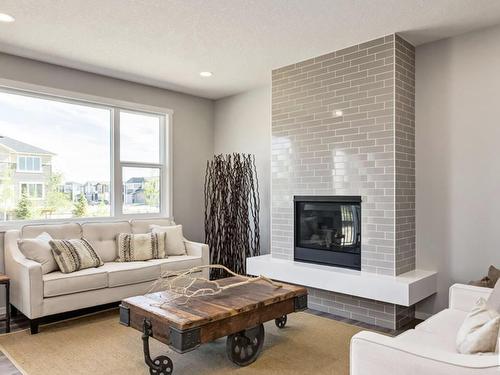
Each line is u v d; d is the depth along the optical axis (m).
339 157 3.93
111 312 3.98
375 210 3.65
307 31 3.45
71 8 3.00
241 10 3.04
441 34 3.54
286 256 4.42
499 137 3.32
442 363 1.39
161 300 2.76
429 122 3.72
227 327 2.53
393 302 3.30
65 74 4.39
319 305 4.09
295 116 4.33
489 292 2.47
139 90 5.07
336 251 3.98
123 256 4.35
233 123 5.66
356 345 1.62
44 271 3.61
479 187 3.43
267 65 4.39
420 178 3.78
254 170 5.36
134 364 2.76
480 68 3.43
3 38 3.58
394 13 3.11
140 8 3.00
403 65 3.64
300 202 4.31
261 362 2.78
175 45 3.76
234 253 5.09
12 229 3.95
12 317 3.79
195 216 5.70
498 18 3.22
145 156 5.27
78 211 4.61
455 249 3.56
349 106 3.85
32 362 2.78
